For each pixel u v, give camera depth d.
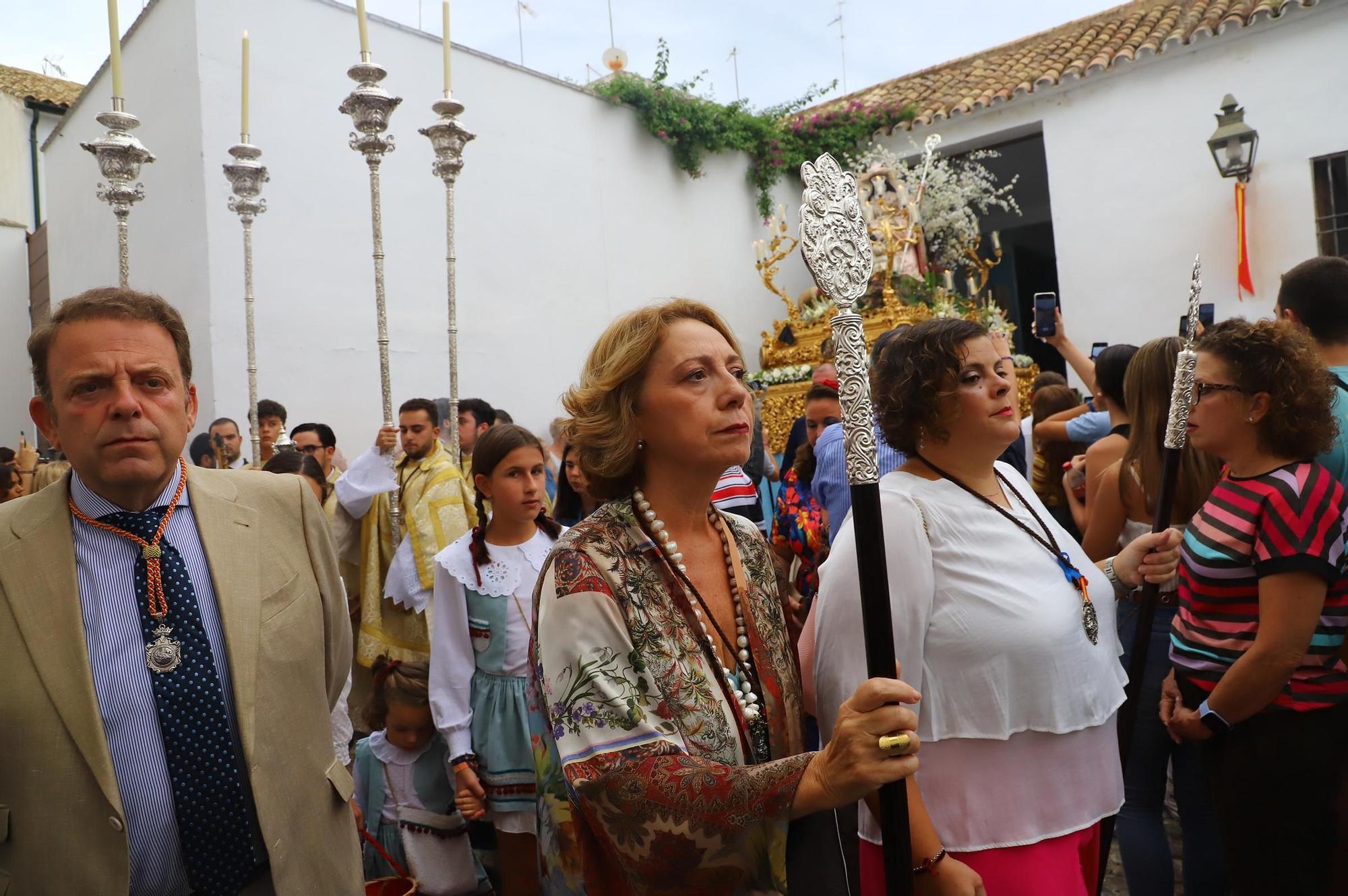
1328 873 2.28
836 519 3.71
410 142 8.41
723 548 1.65
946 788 1.85
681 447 1.53
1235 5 10.06
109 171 3.86
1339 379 2.60
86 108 9.23
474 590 3.05
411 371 8.25
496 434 3.10
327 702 1.99
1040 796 1.87
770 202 12.08
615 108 10.38
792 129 12.21
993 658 1.83
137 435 1.72
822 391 4.32
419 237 8.41
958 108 11.48
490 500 3.13
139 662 1.73
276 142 7.54
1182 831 2.80
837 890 1.44
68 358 1.71
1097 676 1.96
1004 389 1.96
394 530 4.20
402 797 3.18
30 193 12.42
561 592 1.42
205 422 7.17
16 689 1.64
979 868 1.84
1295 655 2.19
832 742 1.29
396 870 3.11
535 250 9.37
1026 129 11.47
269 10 7.54
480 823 3.23
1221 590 2.38
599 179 10.12
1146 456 2.87
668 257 10.80
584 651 1.38
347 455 7.79
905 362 2.02
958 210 11.09
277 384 7.42
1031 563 1.92
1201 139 10.10
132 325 1.74
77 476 1.81
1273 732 2.31
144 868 1.69
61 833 1.63
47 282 10.74
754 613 1.61
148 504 1.82
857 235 1.43
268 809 1.76
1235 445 2.38
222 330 7.15
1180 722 2.46
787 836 1.38
